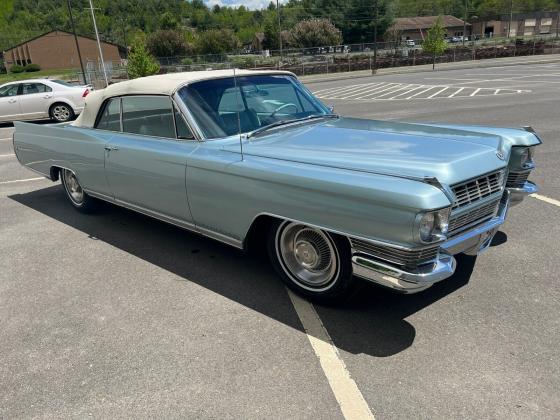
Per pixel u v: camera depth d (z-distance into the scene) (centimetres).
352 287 308
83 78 3625
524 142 372
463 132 355
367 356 277
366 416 233
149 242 466
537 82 1966
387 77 3003
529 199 532
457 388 248
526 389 245
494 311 314
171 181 380
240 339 300
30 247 469
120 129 455
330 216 280
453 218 282
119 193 453
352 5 7588
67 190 568
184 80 388
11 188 707
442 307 323
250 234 341
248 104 398
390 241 257
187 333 310
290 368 271
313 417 234
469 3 10494
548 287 341
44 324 331
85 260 432
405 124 394
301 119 413
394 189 253
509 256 392
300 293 341
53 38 7875
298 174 294
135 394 258
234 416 238
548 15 9406
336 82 2920
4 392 266
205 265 409
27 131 586
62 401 256
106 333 316
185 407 246
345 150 315
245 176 321
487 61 3919
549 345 278
